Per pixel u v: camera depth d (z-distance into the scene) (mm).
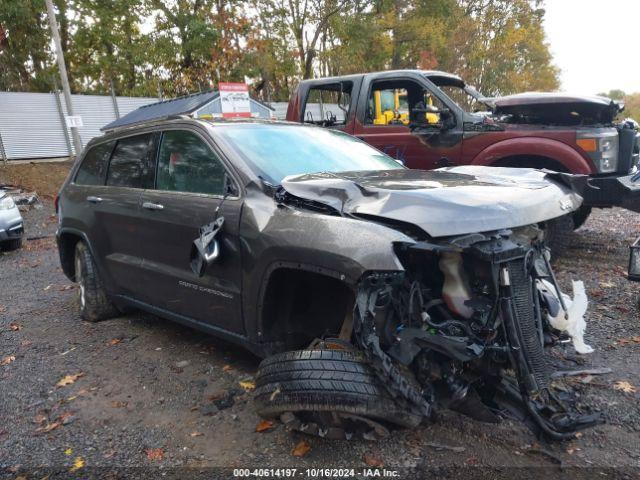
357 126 7297
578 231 7863
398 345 2482
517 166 6324
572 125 6180
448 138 6578
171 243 3812
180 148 3963
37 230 11344
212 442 3012
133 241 4258
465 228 2479
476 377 2605
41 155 18891
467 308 2561
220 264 3385
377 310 2486
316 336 3244
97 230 4711
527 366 2512
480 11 33469
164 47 24219
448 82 7449
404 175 3402
